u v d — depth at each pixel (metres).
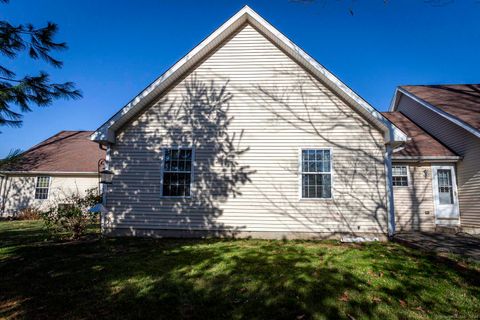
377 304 4.38
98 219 13.62
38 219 17.91
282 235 9.48
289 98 10.19
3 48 5.86
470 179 11.90
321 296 4.64
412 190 12.63
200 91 10.42
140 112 10.43
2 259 6.97
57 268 6.17
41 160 19.66
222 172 9.94
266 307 4.28
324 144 9.86
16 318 3.99
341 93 9.90
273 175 9.81
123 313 4.13
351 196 9.55
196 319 3.96
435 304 4.41
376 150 9.73
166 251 7.66
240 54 10.53
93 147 21.12
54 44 6.25
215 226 9.68
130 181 10.08
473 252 7.11
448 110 12.59
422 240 8.73
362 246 8.38
